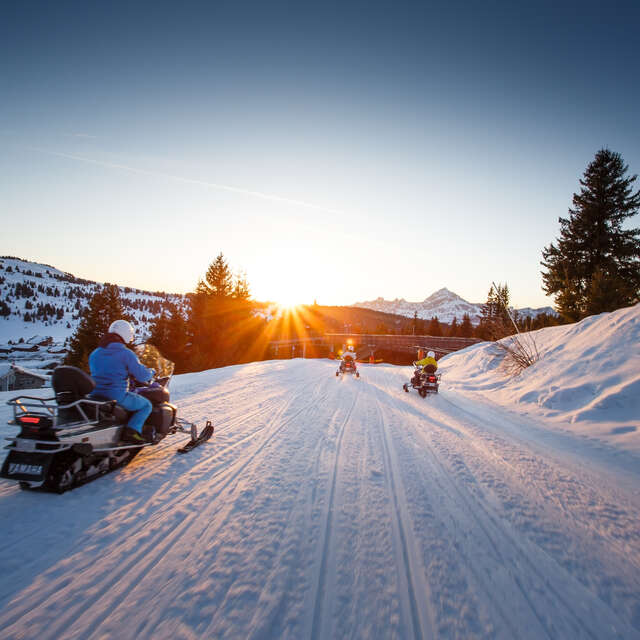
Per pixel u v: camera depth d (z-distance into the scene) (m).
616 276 21.39
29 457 2.99
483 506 3.29
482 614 1.97
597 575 2.37
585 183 25.12
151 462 4.00
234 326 35.69
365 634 1.80
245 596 2.02
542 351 10.67
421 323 109.31
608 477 4.16
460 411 7.94
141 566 2.23
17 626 1.72
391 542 2.63
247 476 3.72
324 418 6.67
